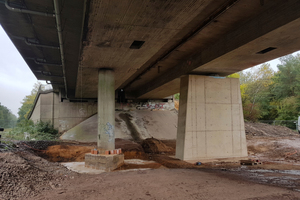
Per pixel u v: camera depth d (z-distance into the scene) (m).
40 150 18.84
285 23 10.02
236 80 20.14
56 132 34.34
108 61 14.67
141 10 8.65
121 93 38.75
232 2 10.38
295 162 16.64
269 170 13.64
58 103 35.88
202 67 17.27
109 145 15.53
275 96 50.41
